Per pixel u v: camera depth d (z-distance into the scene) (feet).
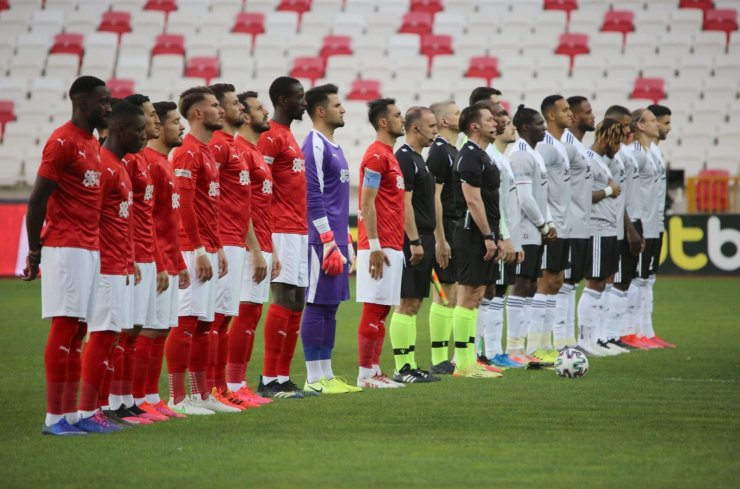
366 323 110.32
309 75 311.27
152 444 78.28
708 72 303.07
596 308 142.61
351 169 288.71
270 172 101.91
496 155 125.08
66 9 336.29
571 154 135.95
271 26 328.08
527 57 310.24
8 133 298.15
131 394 89.86
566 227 134.00
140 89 308.81
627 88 300.20
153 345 91.86
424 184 114.32
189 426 86.38
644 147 156.35
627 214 146.82
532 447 77.87
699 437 82.07
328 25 328.08
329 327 107.65
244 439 80.53
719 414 92.73
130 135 83.51
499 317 129.49
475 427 86.12
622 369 125.80
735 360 133.69
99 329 83.20
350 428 85.51
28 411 93.91
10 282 237.45
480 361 128.77
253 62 316.81
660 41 311.68
